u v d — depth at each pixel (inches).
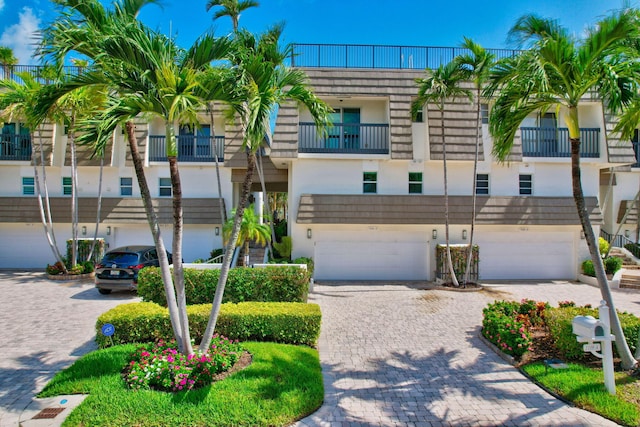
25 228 690.8
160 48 209.2
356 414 198.4
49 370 251.9
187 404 192.4
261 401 197.0
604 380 218.1
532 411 202.4
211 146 685.3
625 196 725.9
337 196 585.9
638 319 279.4
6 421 187.5
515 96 285.1
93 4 210.4
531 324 332.5
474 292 517.0
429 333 335.9
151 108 218.8
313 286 541.3
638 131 721.0
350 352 288.0
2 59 621.6
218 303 241.1
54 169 697.6
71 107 467.2
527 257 623.2
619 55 251.3
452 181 621.3
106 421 179.8
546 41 245.8
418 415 198.2
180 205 231.8
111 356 249.1
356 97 602.5
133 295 478.0
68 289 517.0
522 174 634.8
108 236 676.1
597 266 253.6
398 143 587.2
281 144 586.6
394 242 609.3
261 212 552.1
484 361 271.9
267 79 227.8
